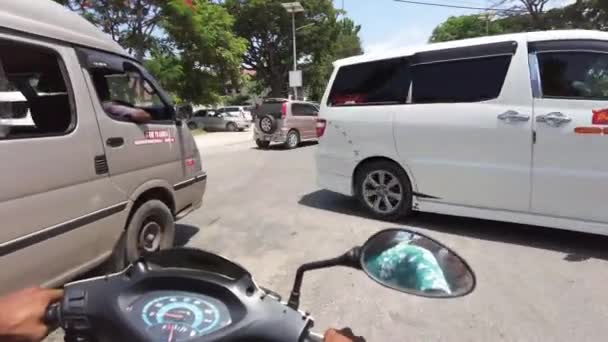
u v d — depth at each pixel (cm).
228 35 2522
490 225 532
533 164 443
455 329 305
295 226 546
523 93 446
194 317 111
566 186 430
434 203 517
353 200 676
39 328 113
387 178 554
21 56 296
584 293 353
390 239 137
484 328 305
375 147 548
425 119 506
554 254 436
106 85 382
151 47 2186
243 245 480
